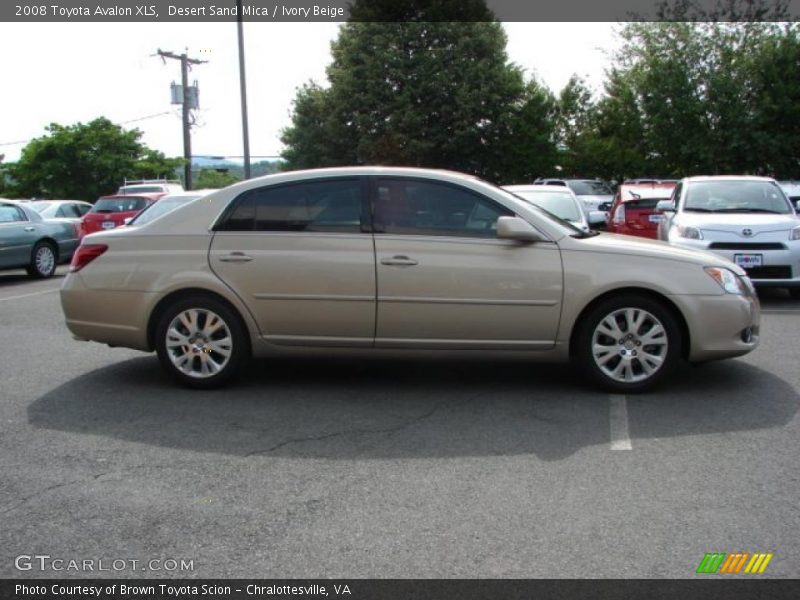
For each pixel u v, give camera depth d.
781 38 24.78
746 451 4.58
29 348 7.71
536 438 4.86
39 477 4.30
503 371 6.56
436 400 5.73
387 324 5.77
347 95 33.97
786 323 8.65
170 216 6.07
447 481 4.18
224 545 3.50
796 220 9.95
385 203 5.84
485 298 5.68
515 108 33.97
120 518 3.78
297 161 44.34
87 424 5.22
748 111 25.02
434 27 32.75
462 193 5.82
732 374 6.38
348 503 3.91
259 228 5.91
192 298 5.94
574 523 3.65
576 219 11.05
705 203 10.66
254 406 5.62
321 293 5.78
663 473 4.25
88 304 6.06
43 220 15.16
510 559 3.33
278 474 4.31
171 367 6.02
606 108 35.12
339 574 3.23
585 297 5.64
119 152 38.88
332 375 6.48
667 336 5.70
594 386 6.02
